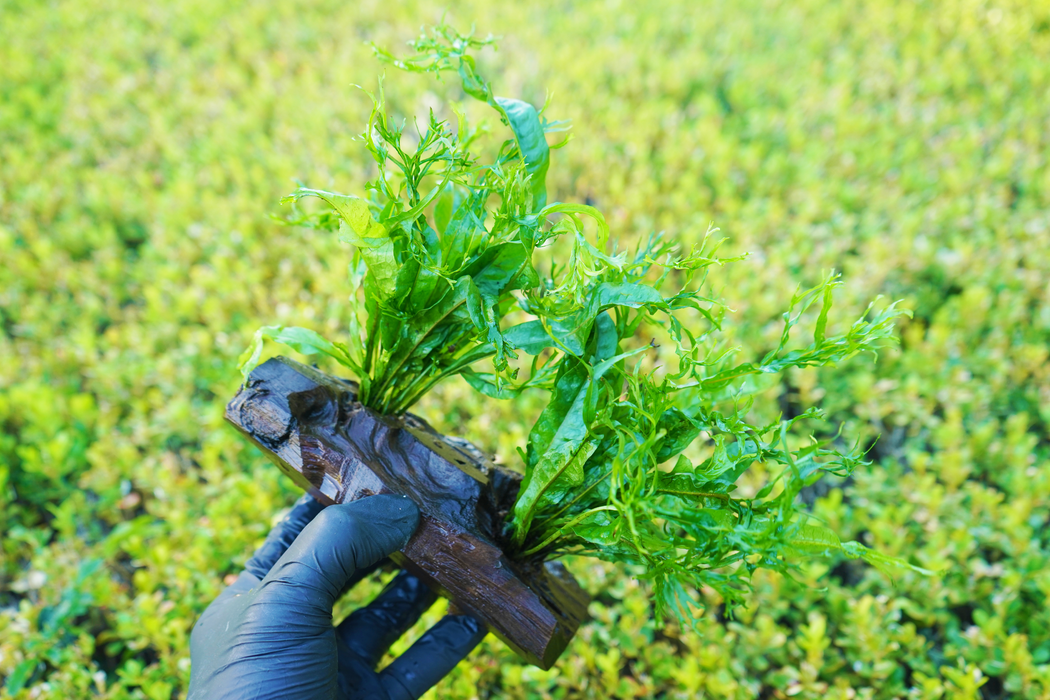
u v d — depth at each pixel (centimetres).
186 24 184
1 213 130
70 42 179
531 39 171
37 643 76
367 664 62
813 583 77
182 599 78
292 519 64
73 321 112
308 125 145
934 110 147
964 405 96
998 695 78
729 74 164
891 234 122
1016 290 110
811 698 73
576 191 132
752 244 118
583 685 73
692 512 50
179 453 98
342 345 56
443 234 54
